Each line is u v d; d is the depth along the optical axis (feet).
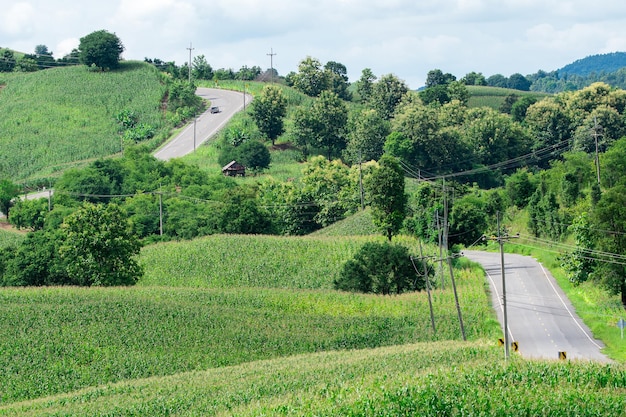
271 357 216.74
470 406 118.32
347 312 261.44
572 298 282.56
